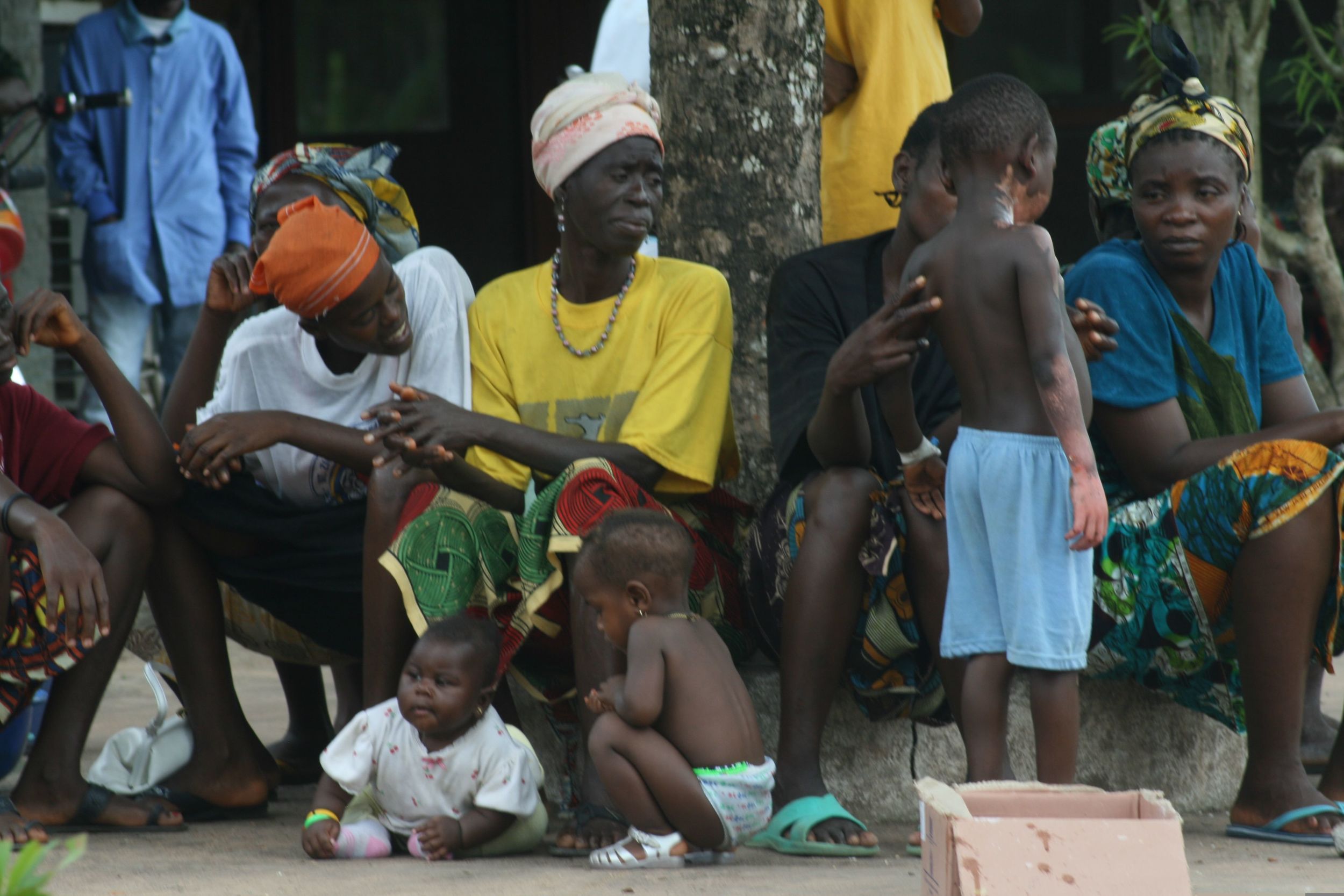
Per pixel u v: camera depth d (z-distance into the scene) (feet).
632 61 46.52
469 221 80.28
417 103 80.02
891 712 28.89
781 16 33.88
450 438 28.07
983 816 21.45
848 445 27.22
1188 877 19.84
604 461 27.68
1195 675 29.19
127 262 63.62
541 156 29.76
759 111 33.91
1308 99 72.08
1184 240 28.76
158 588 29.81
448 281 31.37
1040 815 21.50
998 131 25.11
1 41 68.28
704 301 30.30
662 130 34.58
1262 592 26.71
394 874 24.63
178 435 32.35
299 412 31.45
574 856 26.17
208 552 30.48
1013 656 24.49
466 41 79.82
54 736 27.99
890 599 27.37
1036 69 76.64
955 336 25.20
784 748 27.27
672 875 24.41
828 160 38.93
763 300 34.04
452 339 30.81
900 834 28.63
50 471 28.91
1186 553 27.76
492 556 28.58
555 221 79.77
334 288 28.35
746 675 30.04
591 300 30.68
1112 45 76.07
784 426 28.96
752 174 33.99
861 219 38.32
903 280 26.18
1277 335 30.71
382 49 79.61
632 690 24.89
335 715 42.06
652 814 25.18
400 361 31.04
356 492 31.22
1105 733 30.48
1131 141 29.58
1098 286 29.35
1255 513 26.63
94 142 64.08
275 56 78.84
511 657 27.71
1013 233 24.68
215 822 29.78
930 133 28.81
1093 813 21.50
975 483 24.81
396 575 27.53
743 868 25.12
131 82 63.72
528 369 30.73
